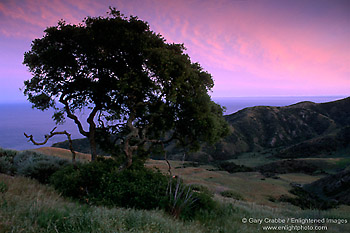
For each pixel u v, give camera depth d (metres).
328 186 50.22
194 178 47.47
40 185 7.73
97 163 9.53
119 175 8.73
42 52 10.57
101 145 13.29
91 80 11.91
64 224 3.15
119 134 13.45
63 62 10.49
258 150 165.38
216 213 7.88
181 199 7.53
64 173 8.52
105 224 3.40
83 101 12.62
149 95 12.64
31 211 3.38
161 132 14.36
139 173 9.32
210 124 11.54
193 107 11.31
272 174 79.75
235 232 5.68
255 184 48.31
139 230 3.68
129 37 10.14
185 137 12.84
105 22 10.49
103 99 12.05
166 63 10.47
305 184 60.31
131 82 10.33
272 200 36.38
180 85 11.03
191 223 5.77
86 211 3.87
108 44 10.55
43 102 11.48
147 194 7.52
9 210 3.32
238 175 70.88
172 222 5.18
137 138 13.04
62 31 10.41
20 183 6.50
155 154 13.59
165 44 12.28
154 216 4.93
